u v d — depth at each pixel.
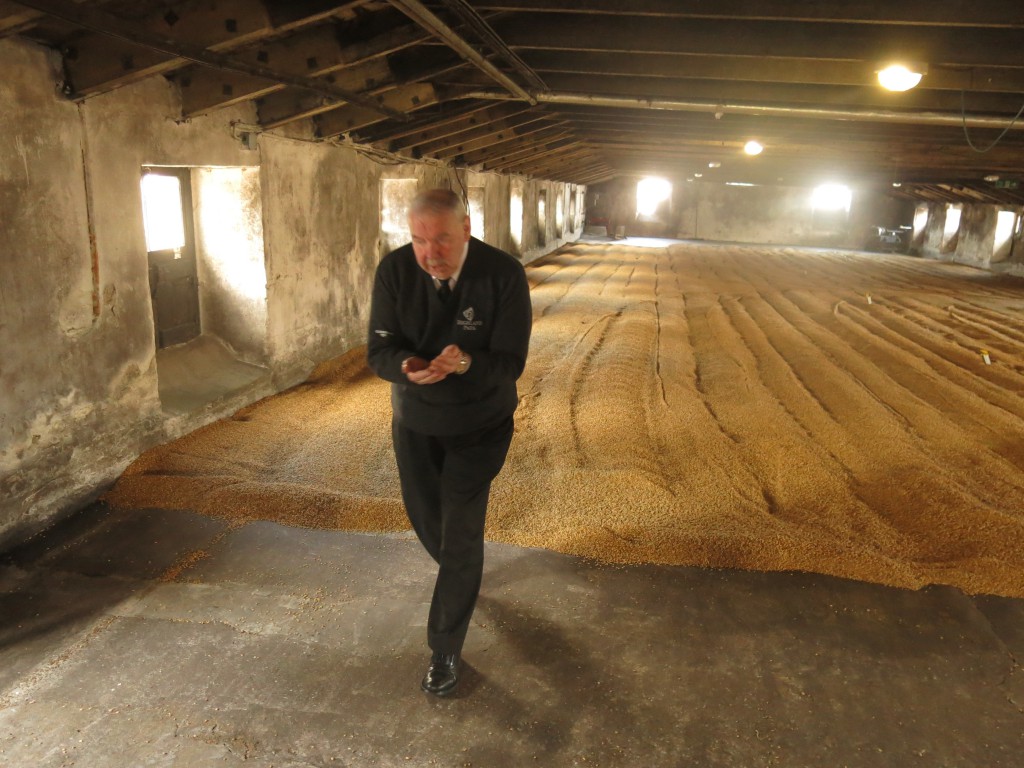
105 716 2.34
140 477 4.03
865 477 4.30
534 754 2.22
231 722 2.32
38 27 3.24
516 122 8.99
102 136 3.82
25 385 3.44
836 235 29.33
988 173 16.92
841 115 6.46
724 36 4.79
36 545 3.42
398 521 3.64
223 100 4.38
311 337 6.46
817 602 3.02
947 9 3.96
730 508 3.77
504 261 2.35
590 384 6.16
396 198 9.35
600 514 3.67
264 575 3.18
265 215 5.52
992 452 4.85
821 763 2.20
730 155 15.80
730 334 8.82
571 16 4.76
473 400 2.41
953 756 2.22
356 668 2.60
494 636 2.78
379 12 4.16
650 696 2.48
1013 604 3.01
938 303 12.63
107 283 3.93
